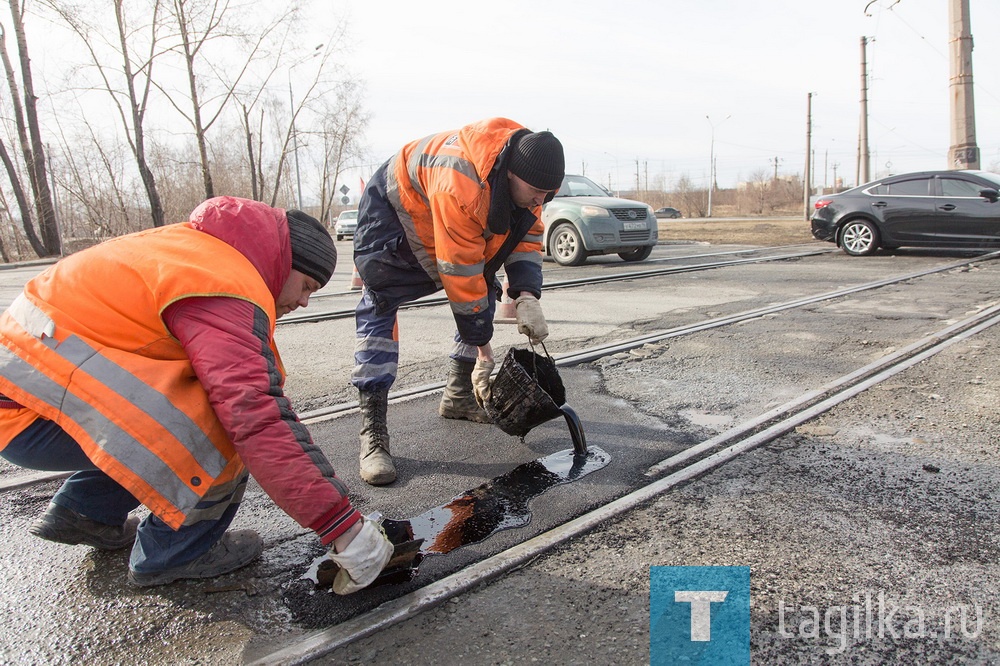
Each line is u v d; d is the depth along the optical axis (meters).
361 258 2.99
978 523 2.39
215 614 1.96
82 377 1.71
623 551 2.26
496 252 2.97
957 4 14.36
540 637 1.85
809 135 36.91
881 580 2.07
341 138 28.98
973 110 14.49
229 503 2.07
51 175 22.09
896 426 3.30
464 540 2.34
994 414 3.42
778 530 2.37
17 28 20.11
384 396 3.03
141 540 2.06
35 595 2.07
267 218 1.95
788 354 4.72
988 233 10.44
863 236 11.38
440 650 1.80
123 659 1.79
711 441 3.16
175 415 1.74
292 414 1.76
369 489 2.77
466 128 2.72
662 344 5.06
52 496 2.73
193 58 21.03
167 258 1.74
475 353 3.47
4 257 21.31
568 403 3.78
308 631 1.88
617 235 10.95
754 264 10.59
